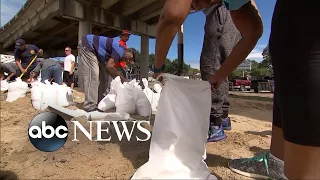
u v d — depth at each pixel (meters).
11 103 4.82
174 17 1.29
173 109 1.57
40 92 4.45
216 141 2.57
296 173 1.08
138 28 13.10
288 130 1.09
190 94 1.59
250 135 2.87
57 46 25.73
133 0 11.03
